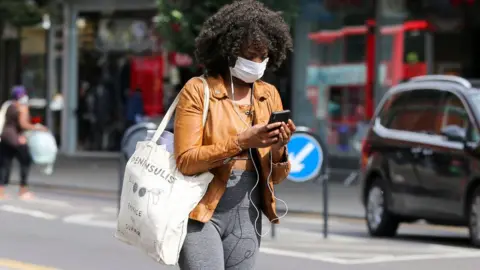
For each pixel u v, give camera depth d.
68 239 20.05
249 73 8.09
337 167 36.56
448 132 19.19
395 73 35.56
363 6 36.16
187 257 8.05
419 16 35.06
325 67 37.16
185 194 7.93
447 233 22.88
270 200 8.27
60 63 47.53
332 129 37.09
